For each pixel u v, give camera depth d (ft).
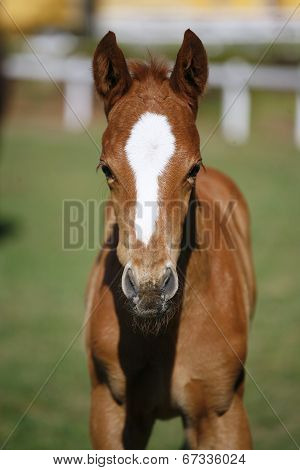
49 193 37.47
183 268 11.78
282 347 20.72
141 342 12.06
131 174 10.61
